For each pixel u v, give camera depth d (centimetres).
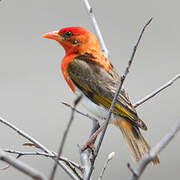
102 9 1933
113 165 1322
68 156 1347
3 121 739
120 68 1673
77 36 1004
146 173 1280
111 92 956
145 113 1499
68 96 1553
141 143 926
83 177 761
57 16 1912
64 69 1014
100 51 1022
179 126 525
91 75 978
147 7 1930
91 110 985
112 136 1401
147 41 1812
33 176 459
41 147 727
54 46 1788
